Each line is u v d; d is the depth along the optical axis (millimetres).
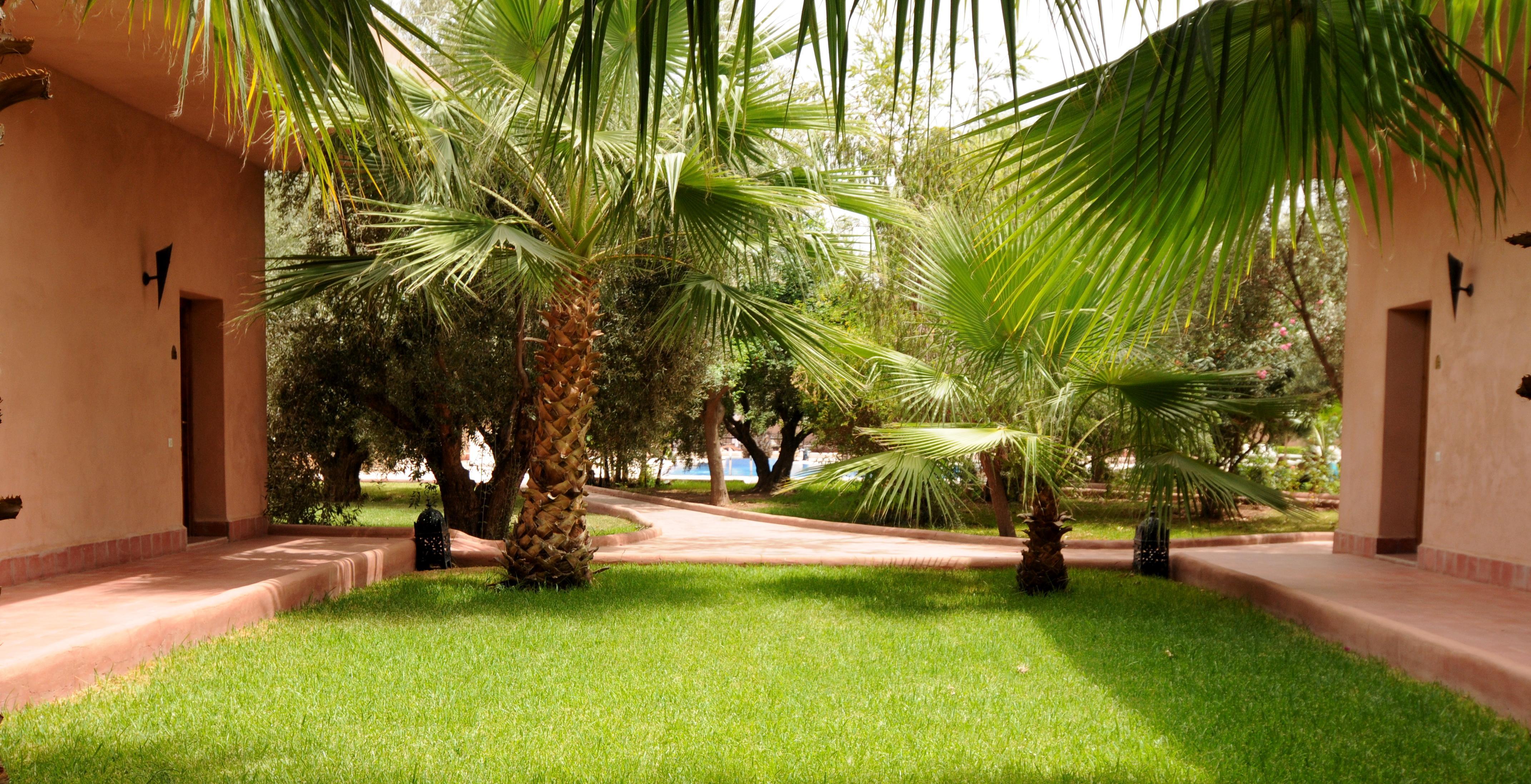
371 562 9055
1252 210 2500
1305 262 16094
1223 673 5641
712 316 8203
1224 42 2010
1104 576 10133
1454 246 8922
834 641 6543
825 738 4406
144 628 5562
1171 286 2582
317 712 4699
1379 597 7242
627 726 4578
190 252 9695
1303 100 2104
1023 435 7391
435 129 7719
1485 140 2398
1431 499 9148
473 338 12844
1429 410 9289
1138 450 7242
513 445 13602
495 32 7441
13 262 7234
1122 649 6305
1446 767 4051
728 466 48938
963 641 6543
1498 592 7559
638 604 7977
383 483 29875
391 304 11344
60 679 4852
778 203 7250
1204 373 6887
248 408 10805
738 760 4090
